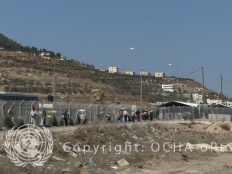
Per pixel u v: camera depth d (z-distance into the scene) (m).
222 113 81.25
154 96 122.88
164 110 70.62
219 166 26.00
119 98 107.50
